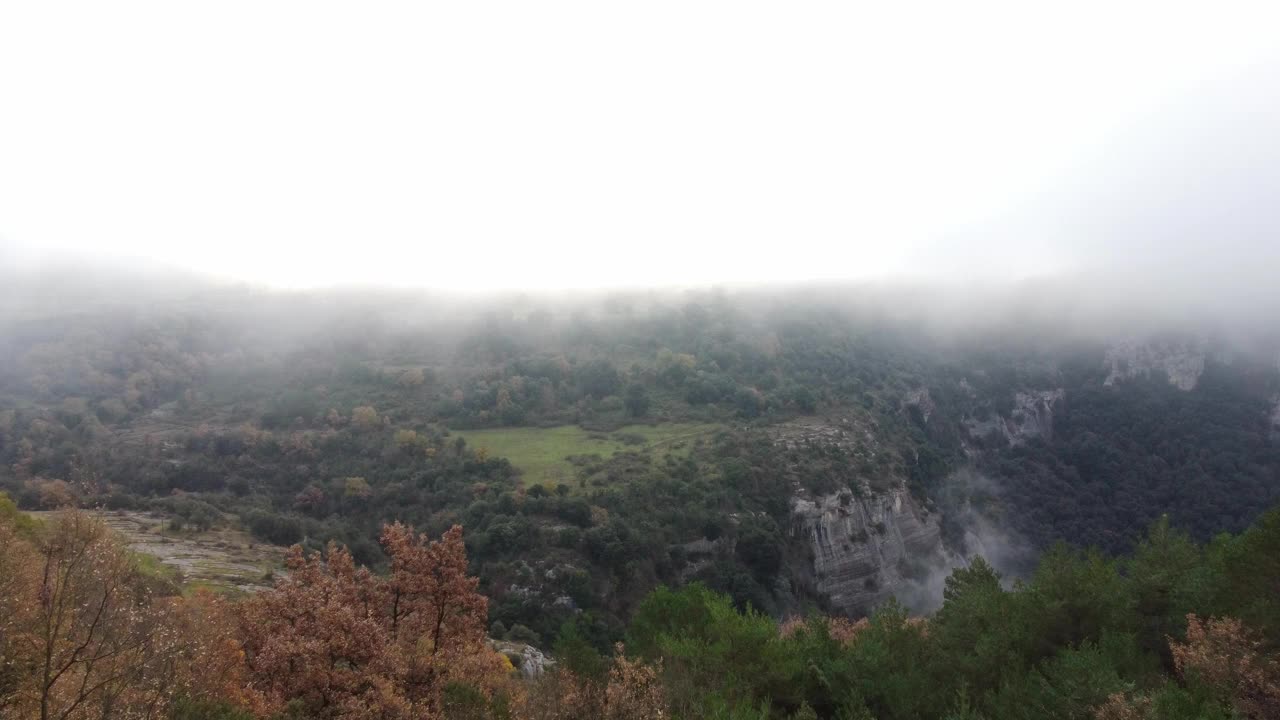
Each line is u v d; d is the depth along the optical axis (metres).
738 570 72.88
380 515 76.12
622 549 65.25
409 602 23.70
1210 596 25.34
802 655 27.81
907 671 26.53
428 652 22.00
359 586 23.61
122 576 17.89
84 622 15.71
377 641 20.03
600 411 110.31
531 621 58.47
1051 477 144.50
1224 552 28.08
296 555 24.38
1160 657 26.11
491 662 22.66
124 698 15.12
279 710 18.42
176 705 15.87
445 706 19.42
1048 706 21.20
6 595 15.96
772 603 71.19
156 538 61.84
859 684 25.61
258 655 20.50
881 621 30.89
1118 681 20.28
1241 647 20.59
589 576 62.44
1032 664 25.73
